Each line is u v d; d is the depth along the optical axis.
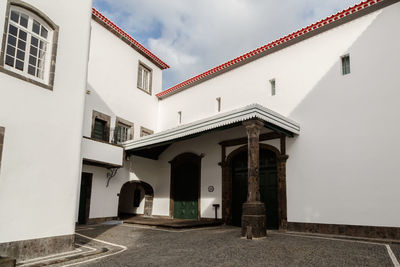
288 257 6.31
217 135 14.22
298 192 10.84
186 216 15.02
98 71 14.23
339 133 10.17
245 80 13.44
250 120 9.47
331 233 9.83
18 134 6.27
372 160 9.33
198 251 7.04
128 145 14.39
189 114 15.91
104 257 6.55
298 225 10.64
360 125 9.73
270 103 12.26
